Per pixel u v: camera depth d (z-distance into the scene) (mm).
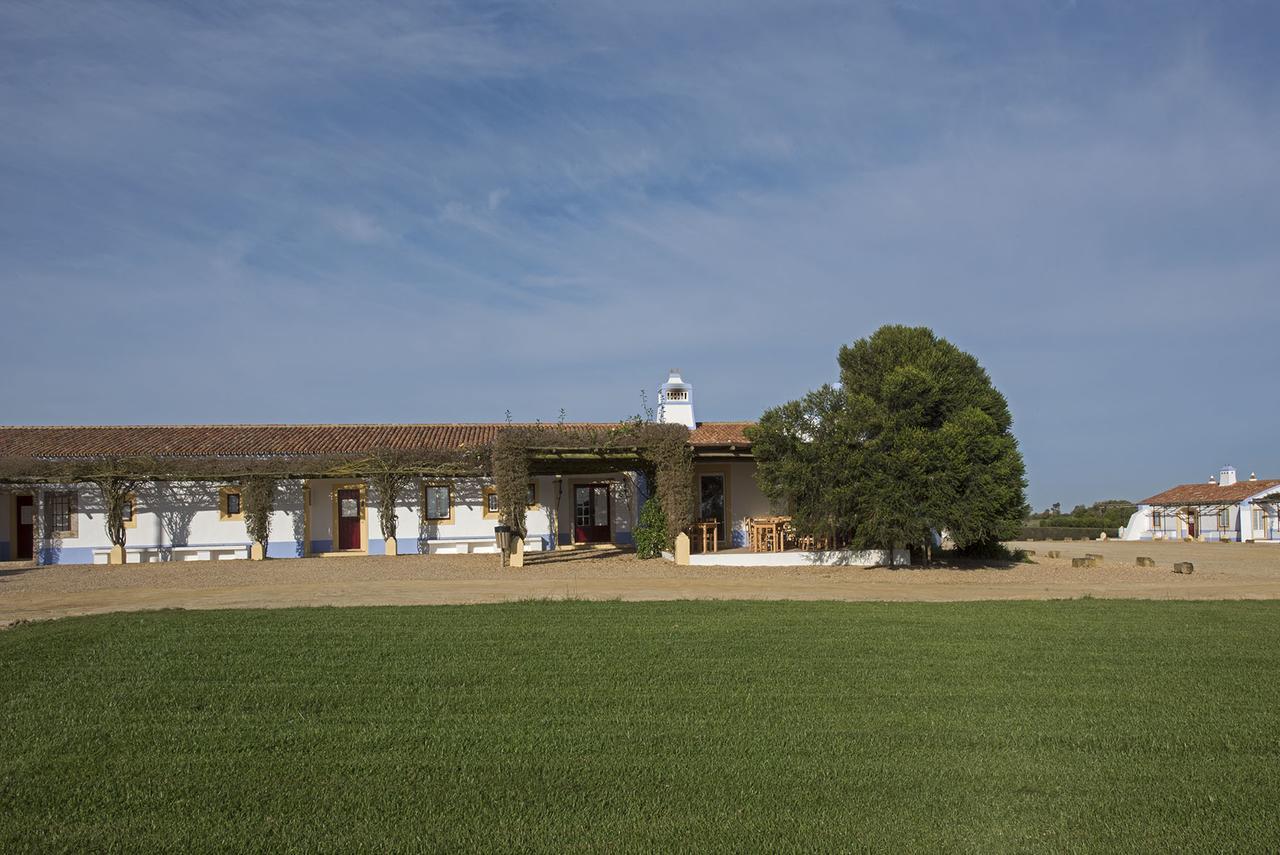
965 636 12578
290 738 8164
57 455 27016
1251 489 46125
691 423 30016
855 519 21578
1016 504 22812
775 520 24906
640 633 12625
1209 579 21000
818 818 6508
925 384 21562
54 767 7465
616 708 9117
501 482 22922
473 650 11523
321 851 6000
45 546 26391
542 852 6004
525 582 19141
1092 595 17656
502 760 7625
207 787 7055
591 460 25453
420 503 27859
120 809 6660
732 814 6574
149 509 26672
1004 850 6016
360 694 9578
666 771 7387
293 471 26266
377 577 20391
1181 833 6258
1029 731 8375
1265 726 8547
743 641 12133
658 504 24422
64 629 12883
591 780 7191
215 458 27047
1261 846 6059
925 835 6234
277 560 25422
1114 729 8445
